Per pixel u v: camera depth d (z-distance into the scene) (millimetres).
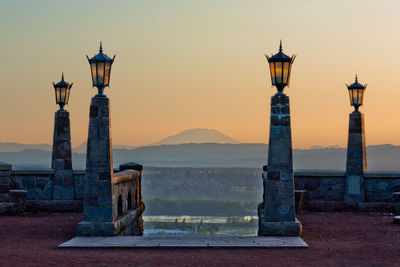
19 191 17125
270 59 12945
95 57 13039
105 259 10070
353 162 18016
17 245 11602
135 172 16734
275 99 12930
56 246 11562
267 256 10391
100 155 12930
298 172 18250
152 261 9906
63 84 18438
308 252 10781
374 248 11156
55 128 18484
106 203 12844
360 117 18078
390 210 17641
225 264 9672
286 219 12703
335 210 17875
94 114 13031
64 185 18328
